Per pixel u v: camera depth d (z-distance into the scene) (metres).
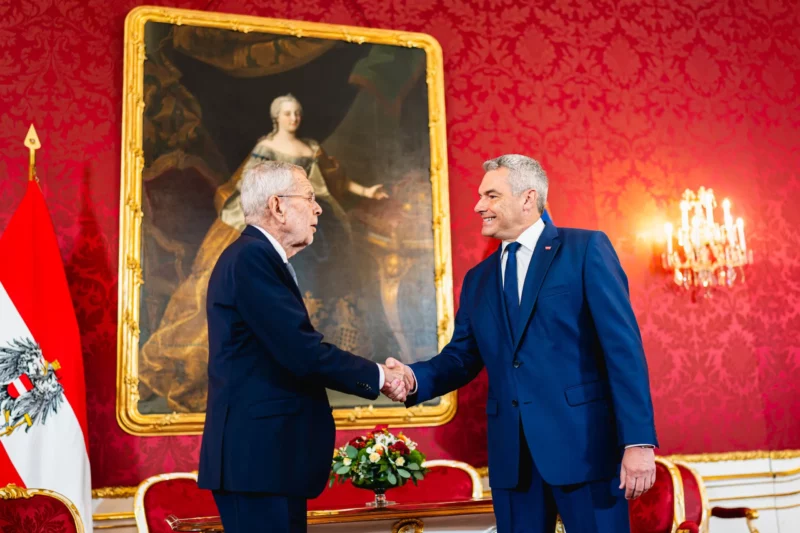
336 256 4.90
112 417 4.47
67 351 4.19
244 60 5.00
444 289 5.02
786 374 5.49
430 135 5.19
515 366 2.84
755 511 4.55
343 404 4.77
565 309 2.81
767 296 5.57
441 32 5.41
